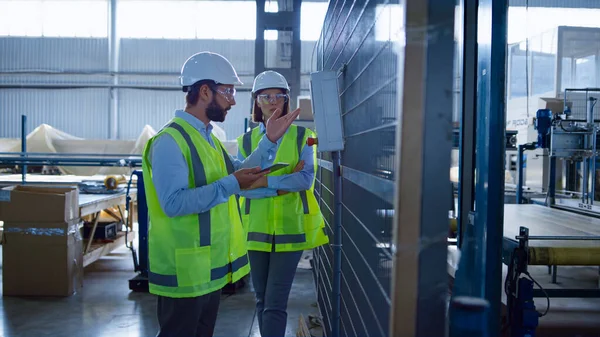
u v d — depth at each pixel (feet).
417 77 2.56
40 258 13.92
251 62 53.62
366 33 5.01
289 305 13.53
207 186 5.63
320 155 11.58
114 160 18.81
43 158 18.95
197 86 6.05
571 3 22.84
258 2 17.67
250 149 9.21
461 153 7.16
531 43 20.01
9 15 54.08
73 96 54.34
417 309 2.61
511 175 22.17
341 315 6.76
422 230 2.59
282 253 8.59
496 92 5.77
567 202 12.09
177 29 53.88
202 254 5.83
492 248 5.78
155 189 5.60
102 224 18.33
